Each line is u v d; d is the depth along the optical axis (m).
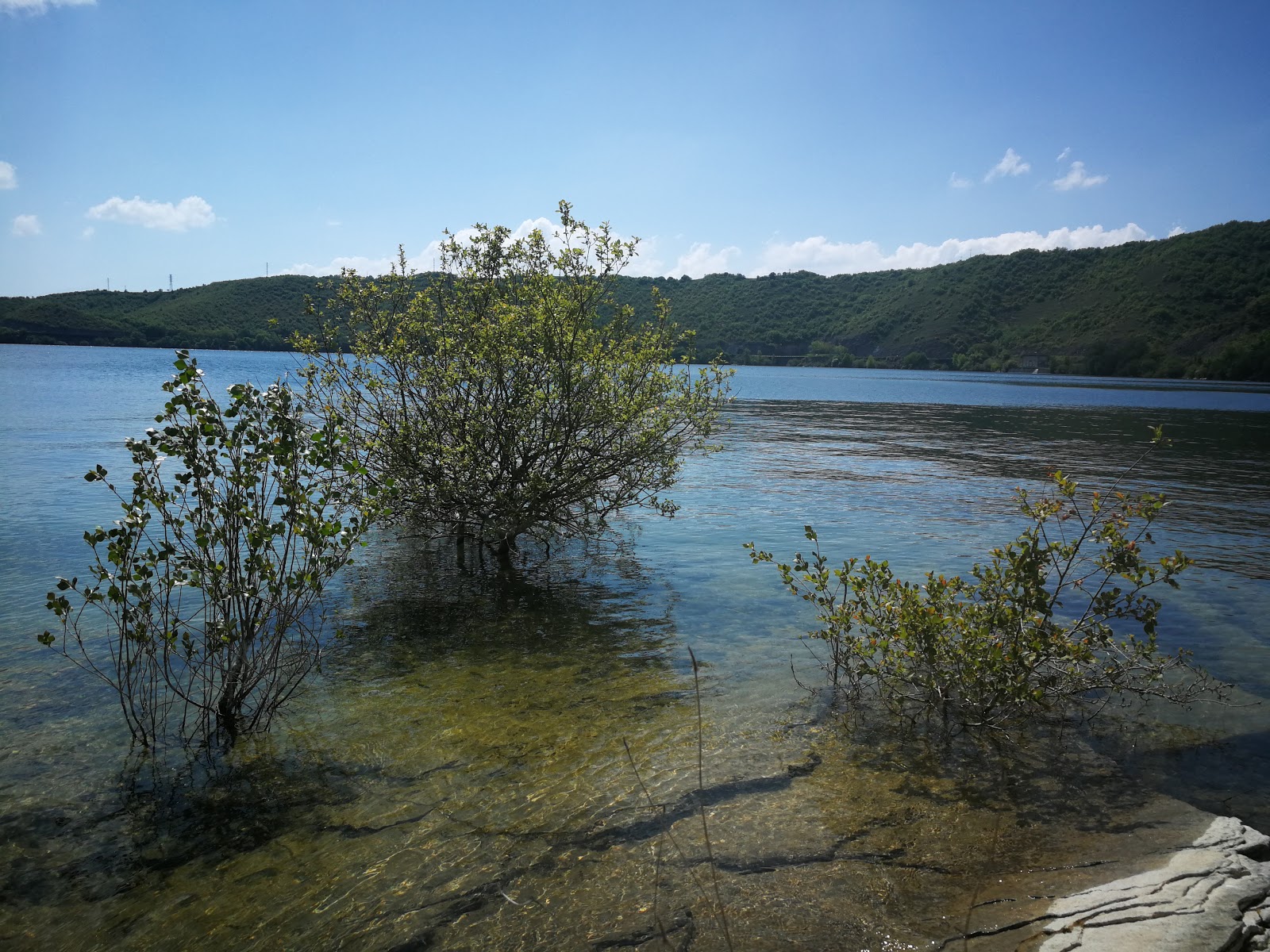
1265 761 5.40
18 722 5.77
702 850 4.30
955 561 10.63
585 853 4.27
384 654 7.32
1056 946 3.50
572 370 9.80
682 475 18.80
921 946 3.54
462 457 9.75
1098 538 6.21
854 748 5.55
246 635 5.86
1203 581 9.84
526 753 5.43
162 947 3.60
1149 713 6.18
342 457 7.45
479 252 9.93
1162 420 41.28
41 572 9.29
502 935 3.64
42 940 3.64
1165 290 165.25
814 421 36.94
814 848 4.32
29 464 17.23
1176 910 3.71
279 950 3.57
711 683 6.70
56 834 4.47
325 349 9.71
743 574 10.14
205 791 4.94
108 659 6.86
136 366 72.50
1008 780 5.12
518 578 9.89
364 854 4.28
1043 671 6.39
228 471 5.80
